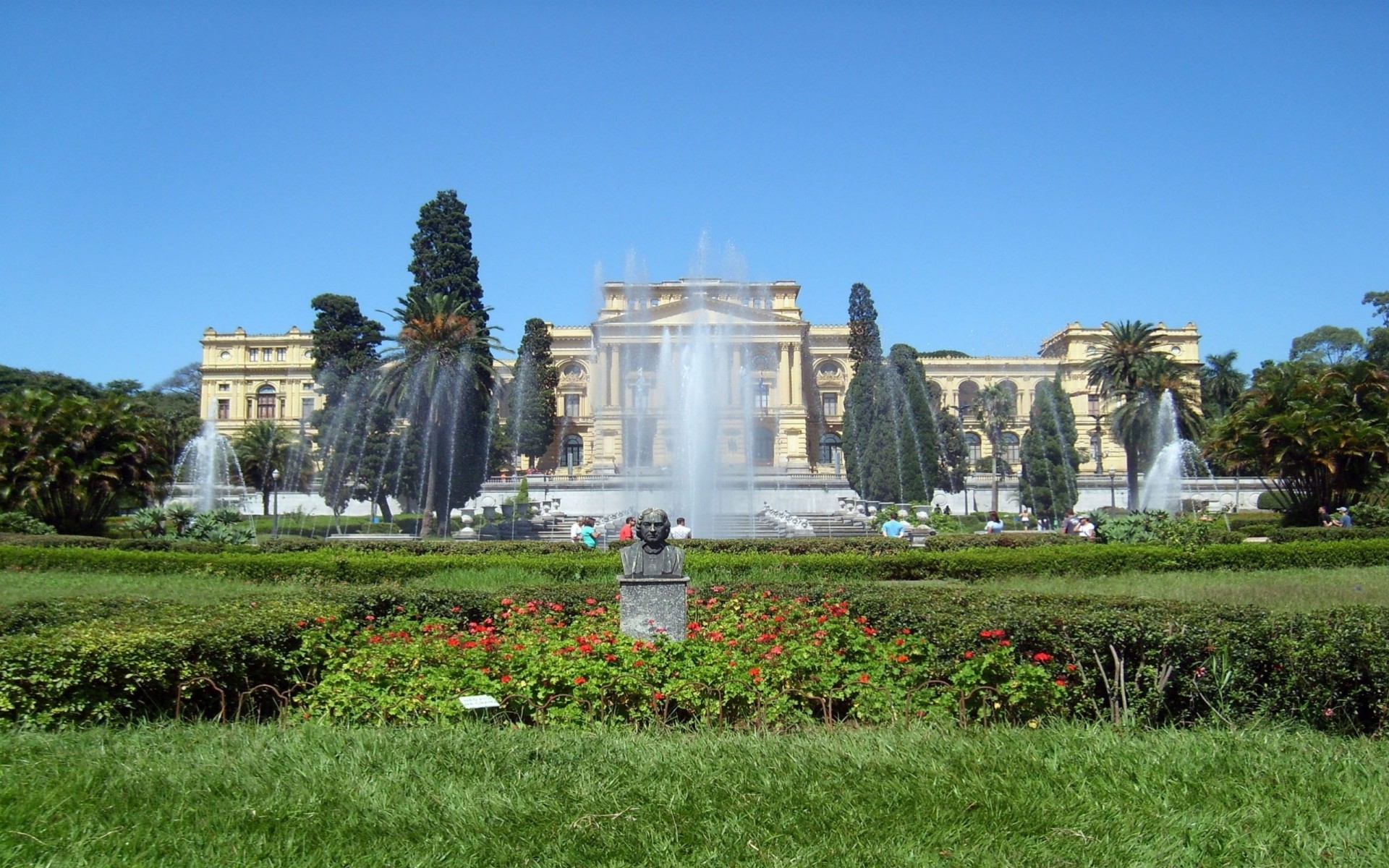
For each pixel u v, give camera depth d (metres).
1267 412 34.72
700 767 5.98
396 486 49.59
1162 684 7.48
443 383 45.75
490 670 7.76
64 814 5.23
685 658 7.92
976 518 54.94
